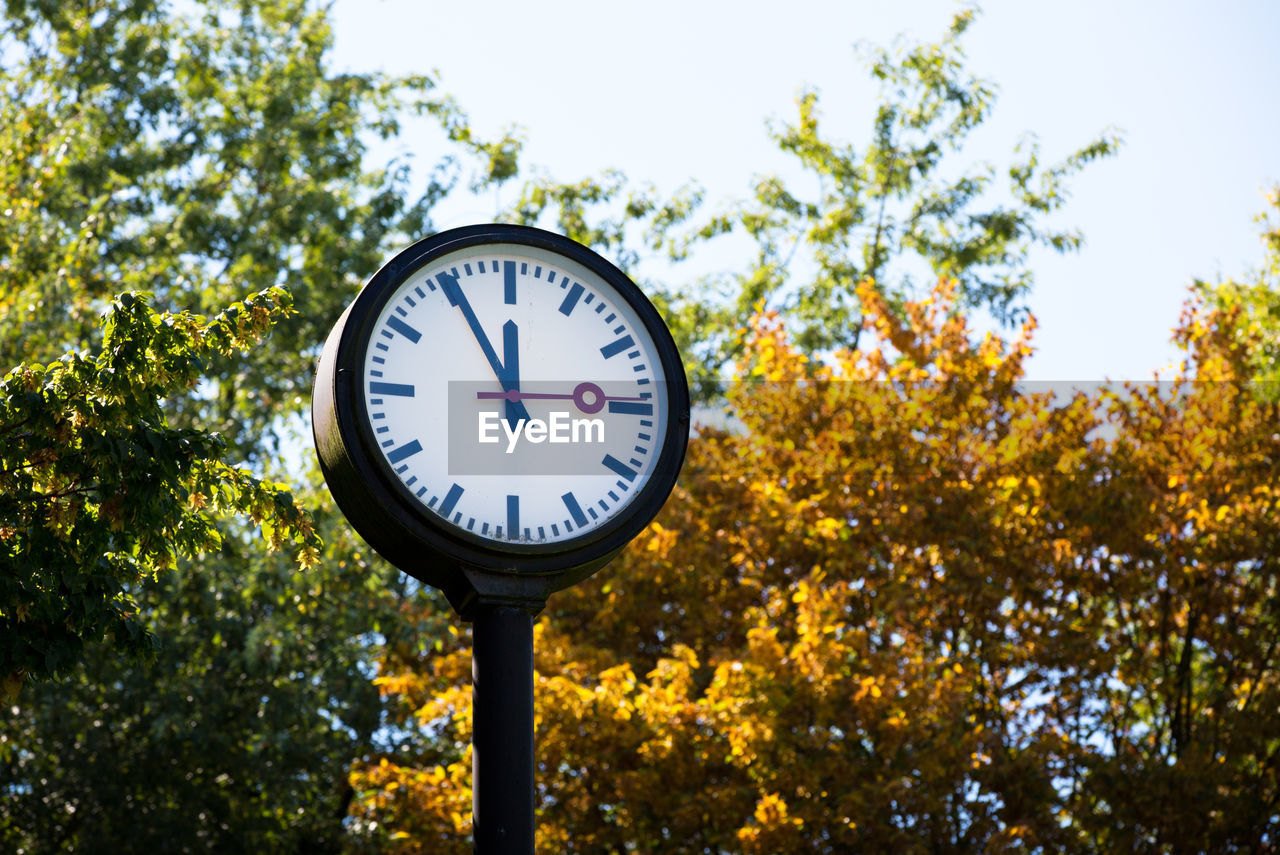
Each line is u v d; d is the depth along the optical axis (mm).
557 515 5125
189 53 22797
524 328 5277
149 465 7059
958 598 14789
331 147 22766
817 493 15680
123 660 16547
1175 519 15383
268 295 7641
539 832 14219
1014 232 25250
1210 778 13836
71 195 18062
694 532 15875
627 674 14273
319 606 17031
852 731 13445
